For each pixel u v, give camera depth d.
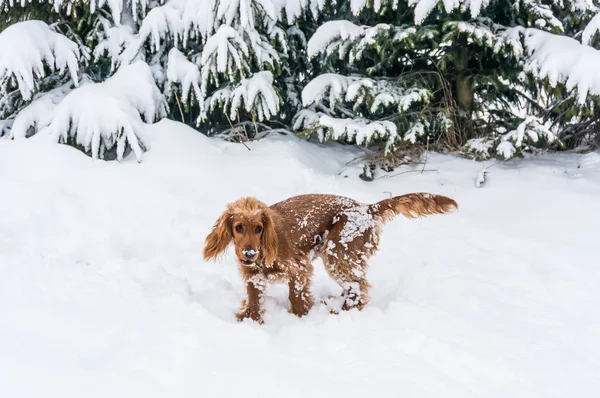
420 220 5.23
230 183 5.80
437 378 2.58
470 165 6.55
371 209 3.78
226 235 3.38
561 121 7.64
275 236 3.34
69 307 3.18
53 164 5.69
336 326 3.19
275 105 6.37
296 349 2.90
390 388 2.48
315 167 6.60
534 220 5.14
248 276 3.48
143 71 6.45
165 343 2.81
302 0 6.81
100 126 5.96
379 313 3.38
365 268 3.72
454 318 3.25
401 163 6.74
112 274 3.85
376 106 6.17
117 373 2.48
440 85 7.06
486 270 4.11
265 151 6.61
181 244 4.65
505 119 7.51
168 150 6.05
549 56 5.98
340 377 2.58
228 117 7.08
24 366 2.46
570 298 3.59
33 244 4.37
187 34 6.58
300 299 3.59
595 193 5.52
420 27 6.26
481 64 6.93
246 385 2.46
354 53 6.36
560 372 2.67
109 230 4.71
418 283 3.85
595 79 5.68
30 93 6.21
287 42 6.78
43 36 6.14
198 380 2.47
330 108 7.20
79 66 6.89
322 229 3.74
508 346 2.92
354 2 6.44
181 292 3.62
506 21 6.86
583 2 6.59
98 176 5.62
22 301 3.21
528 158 7.03
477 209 5.52
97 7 6.68
